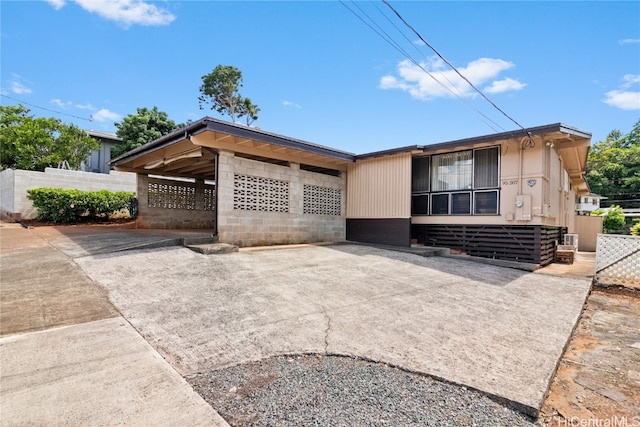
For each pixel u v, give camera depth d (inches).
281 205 368.2
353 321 156.1
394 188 397.1
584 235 653.9
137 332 133.6
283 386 100.7
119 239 324.2
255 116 1240.8
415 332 145.6
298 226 383.6
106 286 187.3
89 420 80.4
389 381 104.9
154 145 352.2
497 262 329.4
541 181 319.3
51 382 96.7
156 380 99.8
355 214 434.9
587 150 398.0
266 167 351.9
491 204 350.9
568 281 269.7
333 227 427.2
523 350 130.2
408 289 215.9
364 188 426.9
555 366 117.6
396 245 391.9
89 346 120.3
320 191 414.0
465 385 102.1
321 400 93.8
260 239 345.1
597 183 1422.2
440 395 97.6
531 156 326.0
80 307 157.6
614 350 144.3
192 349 122.3
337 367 113.6
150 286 190.4
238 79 1220.5
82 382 97.2
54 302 163.2
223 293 184.7
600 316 196.9
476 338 141.2
